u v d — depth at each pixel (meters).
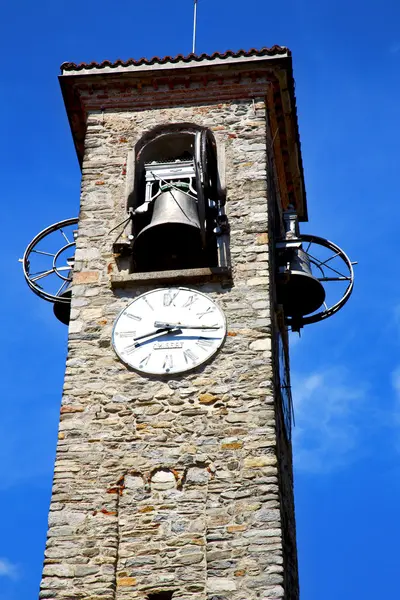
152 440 25.28
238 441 25.09
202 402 25.72
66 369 26.42
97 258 28.25
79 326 27.08
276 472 24.61
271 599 22.98
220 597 23.12
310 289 30.00
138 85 31.28
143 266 28.75
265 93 31.02
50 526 24.22
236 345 26.48
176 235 28.67
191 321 26.91
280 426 26.59
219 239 28.20
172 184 29.34
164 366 26.28
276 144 31.83
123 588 23.50
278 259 29.72
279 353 27.94
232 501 24.31
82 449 25.23
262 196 29.05
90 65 31.50
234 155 29.88
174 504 24.42
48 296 29.28
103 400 25.92
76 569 23.67
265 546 23.64
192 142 30.53
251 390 25.77
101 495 24.61
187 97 31.12
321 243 30.64
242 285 27.45
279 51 31.33
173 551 23.83
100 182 29.70
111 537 24.03
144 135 30.47
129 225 28.69
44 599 23.34
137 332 26.88
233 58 31.31
